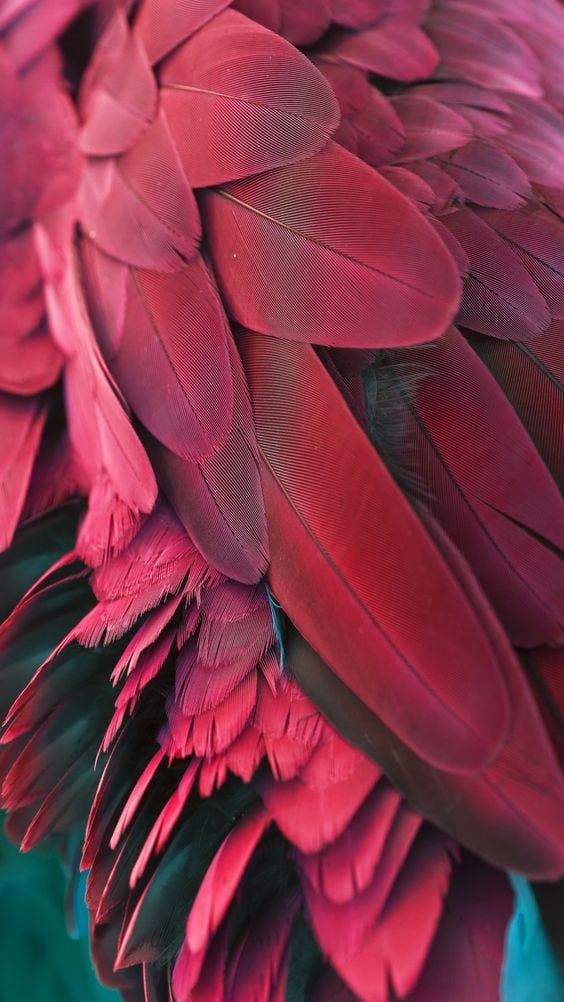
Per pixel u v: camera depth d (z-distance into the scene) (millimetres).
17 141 306
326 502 286
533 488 291
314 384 288
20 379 305
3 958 378
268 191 292
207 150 294
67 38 311
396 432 293
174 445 292
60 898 381
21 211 306
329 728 287
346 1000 282
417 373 294
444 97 312
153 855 291
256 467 289
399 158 304
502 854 276
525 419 295
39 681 300
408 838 282
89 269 299
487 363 297
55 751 305
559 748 282
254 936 286
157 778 295
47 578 304
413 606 281
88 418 301
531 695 279
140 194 297
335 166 292
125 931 292
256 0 308
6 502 305
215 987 283
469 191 303
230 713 291
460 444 292
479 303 298
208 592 294
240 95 295
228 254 292
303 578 287
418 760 281
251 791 291
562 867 274
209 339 291
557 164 309
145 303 294
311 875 283
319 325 288
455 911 281
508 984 279
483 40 319
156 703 298
